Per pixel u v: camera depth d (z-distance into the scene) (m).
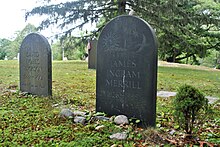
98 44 4.33
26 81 6.21
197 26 14.87
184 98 3.08
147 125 3.69
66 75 10.22
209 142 3.10
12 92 6.31
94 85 7.90
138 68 3.81
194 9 16.39
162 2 13.76
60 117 4.06
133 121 3.83
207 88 8.01
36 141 3.08
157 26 14.27
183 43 14.88
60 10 14.80
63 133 3.36
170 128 3.65
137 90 3.83
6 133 3.34
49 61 5.71
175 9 13.57
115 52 4.09
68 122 3.84
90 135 3.29
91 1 14.78
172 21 13.93
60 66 14.13
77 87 7.45
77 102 5.36
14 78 9.12
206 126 3.74
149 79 3.69
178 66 17.06
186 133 3.18
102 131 3.43
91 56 12.73
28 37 6.05
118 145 2.98
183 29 14.59
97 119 3.99
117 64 4.07
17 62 16.89
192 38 15.39
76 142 3.05
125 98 3.97
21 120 3.95
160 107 5.12
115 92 4.11
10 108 4.72
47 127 3.61
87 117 3.99
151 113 3.67
